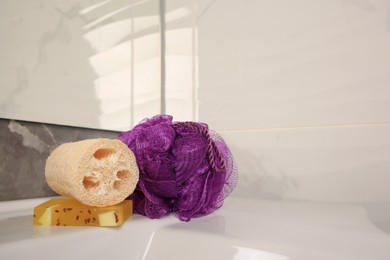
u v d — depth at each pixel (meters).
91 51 0.41
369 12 0.35
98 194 0.23
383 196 0.34
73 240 0.21
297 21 0.40
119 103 0.44
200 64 0.47
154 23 0.51
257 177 0.41
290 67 0.40
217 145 0.30
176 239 0.24
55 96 0.36
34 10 0.34
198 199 0.27
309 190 0.38
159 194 0.28
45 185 0.34
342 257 0.18
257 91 0.42
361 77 0.36
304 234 0.23
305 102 0.39
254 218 0.28
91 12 0.41
